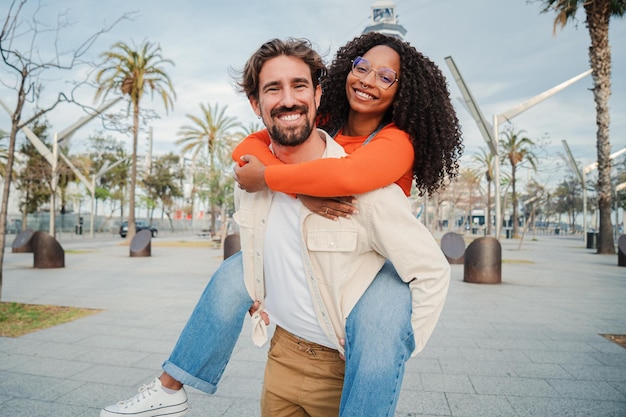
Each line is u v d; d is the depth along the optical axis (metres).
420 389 3.98
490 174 41.69
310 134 1.53
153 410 1.53
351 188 1.34
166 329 6.15
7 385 4.04
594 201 40.12
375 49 1.62
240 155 1.67
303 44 1.52
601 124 20.42
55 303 8.04
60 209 50.56
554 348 5.29
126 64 26.31
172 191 55.41
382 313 1.40
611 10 18.77
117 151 49.03
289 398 1.69
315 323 1.58
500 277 11.02
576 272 13.60
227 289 1.61
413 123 1.55
